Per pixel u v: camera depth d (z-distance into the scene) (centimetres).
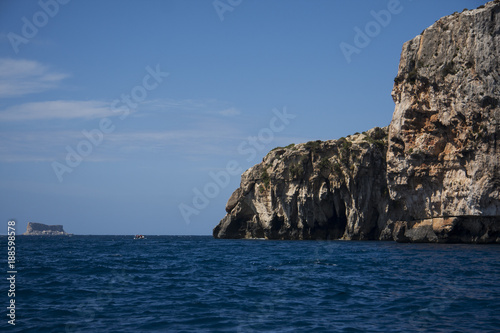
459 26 7794
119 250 7375
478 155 7331
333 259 4681
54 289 2680
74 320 1905
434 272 3366
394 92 8881
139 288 2733
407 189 8525
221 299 2361
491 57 7319
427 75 8094
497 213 7200
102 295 2488
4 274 3422
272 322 1864
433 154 8012
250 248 7631
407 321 1861
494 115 7200
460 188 7556
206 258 5141
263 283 2917
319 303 2245
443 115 7869
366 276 3203
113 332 1719
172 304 2233
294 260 4659
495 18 7400
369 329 1745
